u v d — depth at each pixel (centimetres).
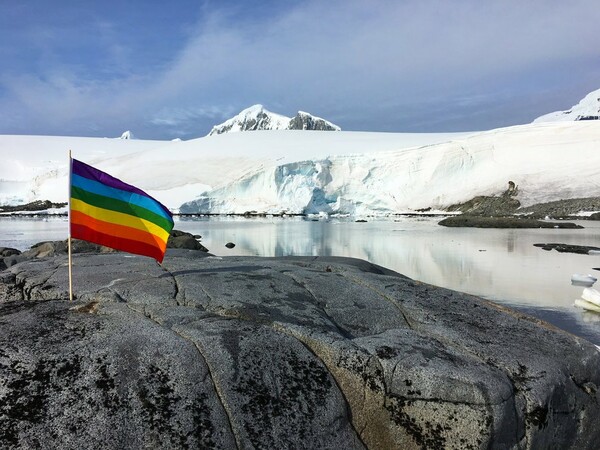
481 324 515
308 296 533
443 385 394
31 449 300
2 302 494
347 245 2661
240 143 8850
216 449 328
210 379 364
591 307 1170
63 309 450
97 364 354
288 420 361
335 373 407
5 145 10056
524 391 415
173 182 6906
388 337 456
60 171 7725
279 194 6194
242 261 737
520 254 2239
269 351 397
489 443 382
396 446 398
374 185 6506
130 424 324
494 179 5941
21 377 337
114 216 530
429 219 5350
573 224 3956
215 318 443
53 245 1467
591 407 461
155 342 382
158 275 575
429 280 1561
